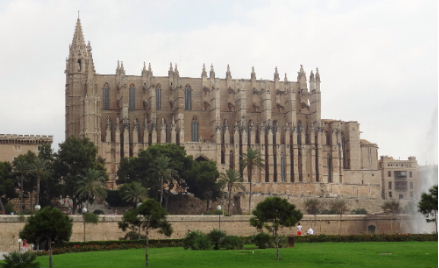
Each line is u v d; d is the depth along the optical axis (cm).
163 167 17088
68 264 8275
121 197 16688
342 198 19400
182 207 18112
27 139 17850
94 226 12412
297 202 19175
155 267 7962
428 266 7869
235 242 9831
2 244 11556
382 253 9131
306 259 8512
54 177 16450
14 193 15788
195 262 8262
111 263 8281
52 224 8331
